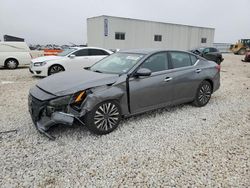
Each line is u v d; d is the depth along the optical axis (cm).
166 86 434
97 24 2192
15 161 286
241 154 315
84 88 340
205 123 427
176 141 350
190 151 321
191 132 385
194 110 502
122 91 373
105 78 368
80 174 264
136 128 394
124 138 356
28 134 362
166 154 311
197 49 1736
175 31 2694
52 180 253
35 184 246
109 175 263
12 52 1305
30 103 362
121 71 400
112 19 2158
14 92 655
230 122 436
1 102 543
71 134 363
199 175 266
